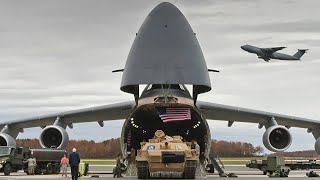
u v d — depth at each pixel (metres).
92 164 59.84
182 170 22.38
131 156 24.16
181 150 22.09
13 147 28.98
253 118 29.72
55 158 29.95
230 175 26.56
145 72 24.02
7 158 28.73
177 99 23.80
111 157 70.19
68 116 29.31
